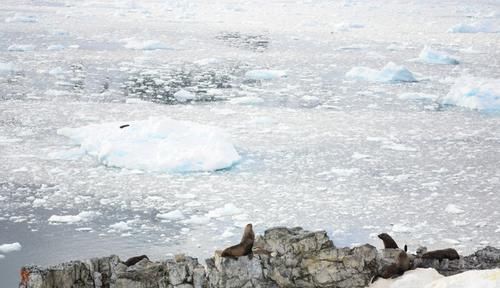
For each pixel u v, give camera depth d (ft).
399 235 204.74
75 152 282.36
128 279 101.65
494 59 565.12
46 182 249.14
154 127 294.05
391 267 102.42
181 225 213.05
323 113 367.04
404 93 411.95
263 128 332.60
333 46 632.79
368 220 217.15
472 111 376.68
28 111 353.10
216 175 261.85
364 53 590.55
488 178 260.01
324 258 104.83
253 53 578.66
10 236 203.10
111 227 211.00
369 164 276.62
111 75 460.96
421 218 218.79
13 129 317.83
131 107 372.79
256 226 212.02
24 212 221.25
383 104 392.06
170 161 268.00
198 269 102.99
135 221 216.13
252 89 428.97
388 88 438.40
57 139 304.30
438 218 218.79
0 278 177.78
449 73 498.69
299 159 282.97
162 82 443.32
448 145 306.35
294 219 217.97
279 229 108.88
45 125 326.85
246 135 318.86
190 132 295.69
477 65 535.60
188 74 474.90
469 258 111.24
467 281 91.45
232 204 229.45
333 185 250.98
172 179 256.11
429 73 496.64
